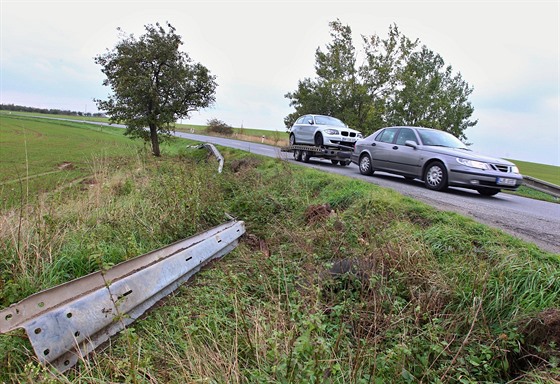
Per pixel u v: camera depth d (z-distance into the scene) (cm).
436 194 873
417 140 1016
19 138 3359
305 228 613
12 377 256
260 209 737
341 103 3050
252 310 359
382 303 364
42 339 251
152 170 1108
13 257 415
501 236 479
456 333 330
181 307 367
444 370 285
